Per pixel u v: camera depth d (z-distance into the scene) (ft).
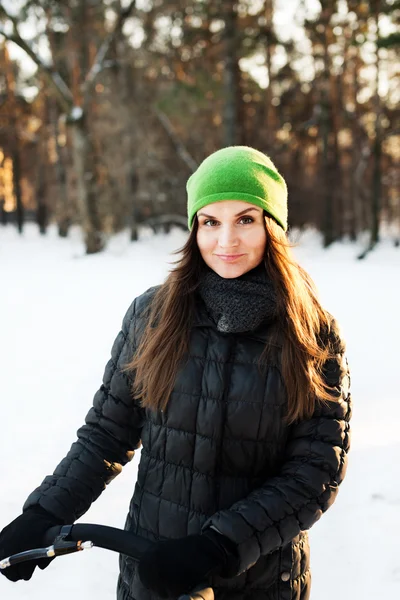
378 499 10.82
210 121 78.48
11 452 12.82
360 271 49.52
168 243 80.33
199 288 4.36
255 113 88.12
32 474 11.78
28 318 28.04
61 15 64.49
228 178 4.06
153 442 4.41
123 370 4.61
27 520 4.05
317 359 4.16
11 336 24.29
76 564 9.14
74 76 63.98
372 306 31.09
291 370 4.07
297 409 4.06
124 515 10.36
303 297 4.22
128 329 4.73
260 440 4.13
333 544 9.50
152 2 68.33
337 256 65.72
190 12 68.54
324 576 8.69
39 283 40.96
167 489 4.32
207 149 79.87
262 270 4.32
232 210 4.09
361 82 82.89
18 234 106.42
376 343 22.77
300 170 95.61
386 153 93.86
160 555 3.49
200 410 4.19
